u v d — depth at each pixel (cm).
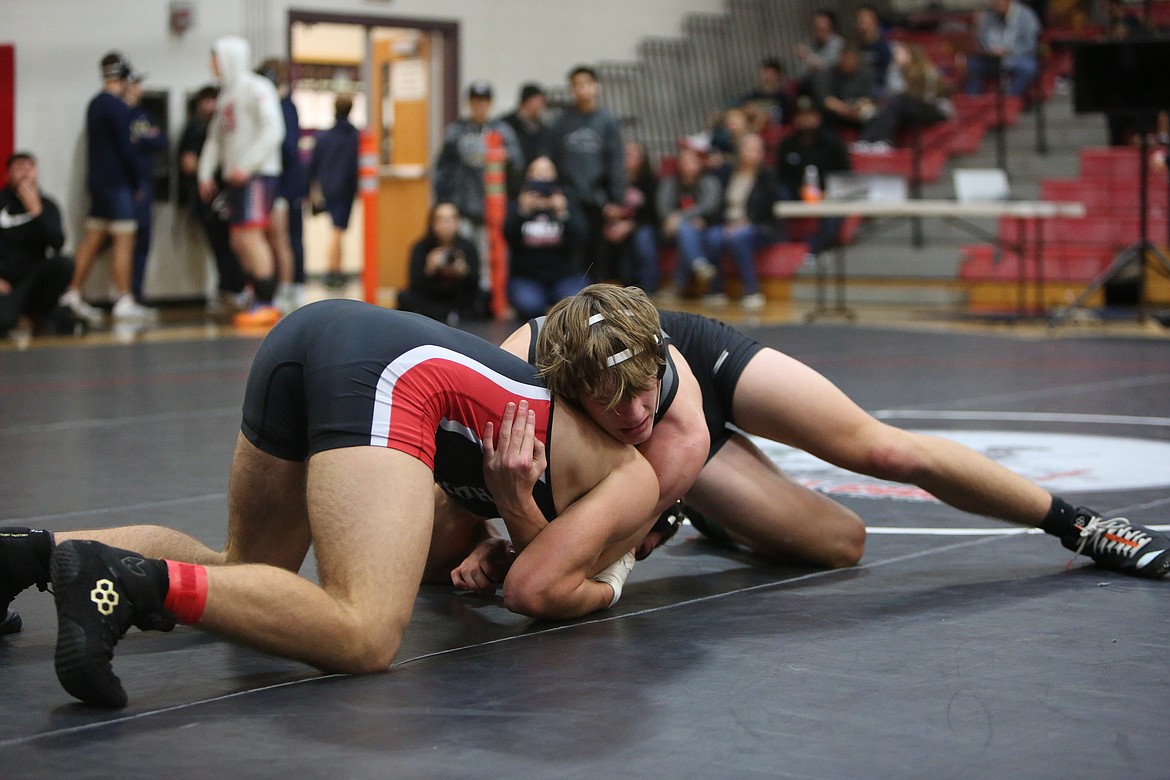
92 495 549
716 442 429
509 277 1434
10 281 1298
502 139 1509
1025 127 1730
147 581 274
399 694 299
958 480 418
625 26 2036
